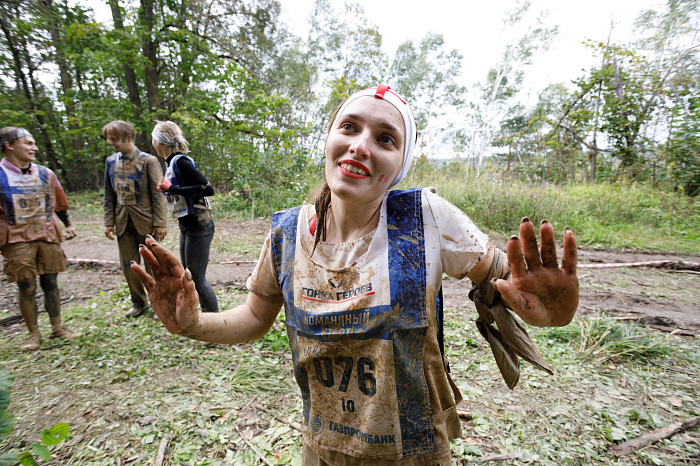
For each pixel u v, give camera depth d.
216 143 14.84
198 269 3.64
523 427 2.62
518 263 0.91
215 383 3.09
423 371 1.05
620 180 12.88
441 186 10.77
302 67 25.44
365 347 1.04
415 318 1.01
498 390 3.05
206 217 3.64
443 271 1.09
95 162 18.33
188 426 2.60
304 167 13.02
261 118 14.48
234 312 1.29
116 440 2.47
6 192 3.41
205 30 15.50
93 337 3.87
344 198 1.01
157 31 13.80
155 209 4.13
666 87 12.34
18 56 13.59
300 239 1.17
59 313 3.88
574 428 2.61
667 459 2.32
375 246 1.04
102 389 3.00
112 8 14.28
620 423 2.65
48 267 3.71
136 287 4.31
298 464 2.26
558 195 10.25
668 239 8.55
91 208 13.02
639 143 13.15
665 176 11.88
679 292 5.29
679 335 3.95
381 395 1.02
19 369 3.29
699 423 2.61
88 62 13.34
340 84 16.23
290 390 3.03
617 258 7.19
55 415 2.69
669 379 3.18
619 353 3.50
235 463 2.29
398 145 1.03
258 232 9.12
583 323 3.94
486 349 3.69
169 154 3.59
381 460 1.06
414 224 1.05
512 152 15.31
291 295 1.16
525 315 0.90
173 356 3.50
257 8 15.36
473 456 2.36
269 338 3.82
